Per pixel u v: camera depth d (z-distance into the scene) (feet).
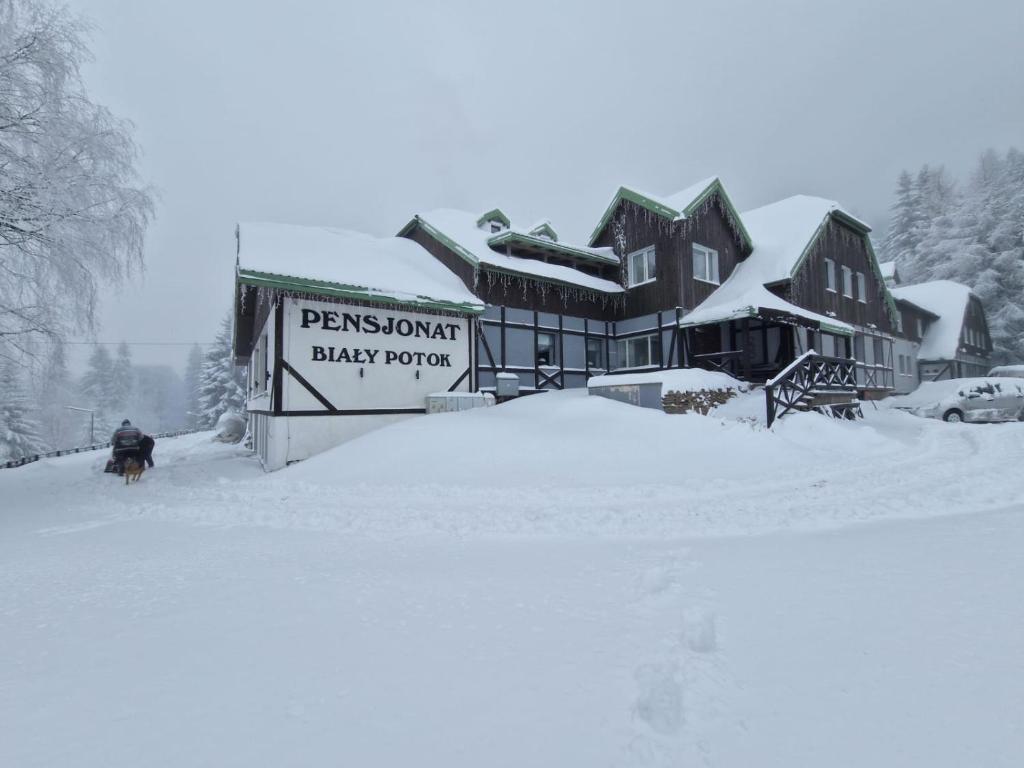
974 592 11.27
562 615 10.87
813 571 13.07
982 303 119.96
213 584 13.71
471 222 69.92
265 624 10.92
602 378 49.42
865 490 24.13
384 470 31.89
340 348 43.47
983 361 117.80
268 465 42.11
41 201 33.01
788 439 39.68
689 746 6.64
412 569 14.42
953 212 148.15
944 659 8.55
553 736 6.93
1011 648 8.84
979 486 23.34
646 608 11.10
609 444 35.09
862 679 8.04
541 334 60.18
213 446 76.28
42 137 33.58
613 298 66.59
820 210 72.18
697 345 60.13
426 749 6.75
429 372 48.16
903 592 11.44
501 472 30.19
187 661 9.40
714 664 8.57
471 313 50.26
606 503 22.89
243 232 48.91
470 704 7.73
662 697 7.50
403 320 46.93
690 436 36.83
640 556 14.99
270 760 6.61
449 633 10.19
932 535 16.01
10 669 9.34
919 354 105.70
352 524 20.35
